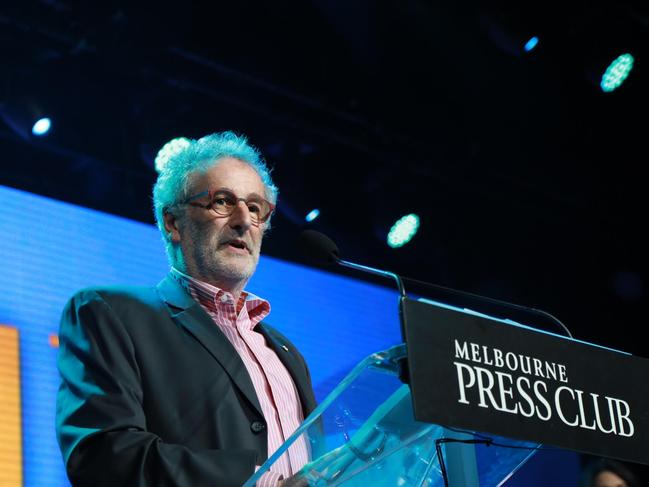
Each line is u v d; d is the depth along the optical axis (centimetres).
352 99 1044
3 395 735
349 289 993
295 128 1034
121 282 839
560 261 1193
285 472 319
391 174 1098
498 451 358
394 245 1080
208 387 389
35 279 792
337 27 1008
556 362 330
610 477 674
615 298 1191
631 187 1183
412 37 1043
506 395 310
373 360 299
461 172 1119
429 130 1094
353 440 307
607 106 1129
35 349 768
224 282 445
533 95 1116
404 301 304
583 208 1187
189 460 347
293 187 1041
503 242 1167
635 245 1190
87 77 918
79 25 886
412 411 296
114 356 385
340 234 1066
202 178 453
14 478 716
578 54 1080
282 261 956
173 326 406
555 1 1037
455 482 347
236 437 381
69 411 374
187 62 948
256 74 983
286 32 991
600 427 330
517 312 1164
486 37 1065
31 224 807
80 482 352
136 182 948
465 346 309
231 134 491
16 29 873
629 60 1059
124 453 349
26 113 890
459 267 1138
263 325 459
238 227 444
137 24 912
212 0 936
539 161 1159
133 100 952
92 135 938
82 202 843
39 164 931
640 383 349
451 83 1086
